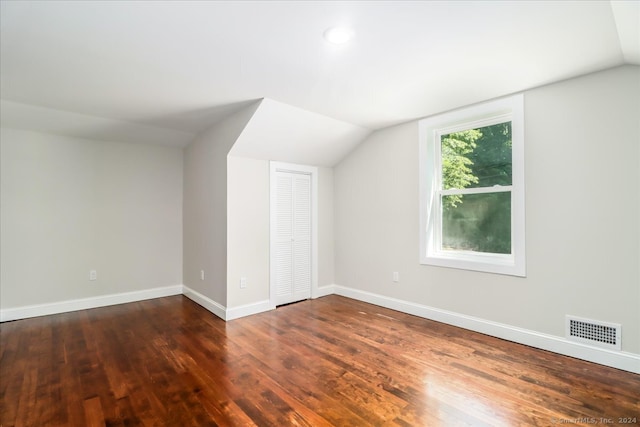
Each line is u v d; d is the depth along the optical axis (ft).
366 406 6.13
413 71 7.63
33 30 5.78
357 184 13.73
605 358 7.57
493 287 9.53
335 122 11.62
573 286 8.08
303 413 5.93
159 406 6.16
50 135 12.10
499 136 9.86
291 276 13.37
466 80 8.16
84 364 7.88
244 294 11.69
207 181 12.77
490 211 10.00
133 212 13.89
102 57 6.86
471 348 8.68
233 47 6.47
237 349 8.73
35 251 11.75
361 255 13.60
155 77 7.92
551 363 7.76
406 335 9.66
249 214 11.88
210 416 5.86
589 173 7.82
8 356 8.34
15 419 5.78
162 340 9.39
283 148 12.07
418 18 5.48
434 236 11.36
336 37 6.10
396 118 11.36
